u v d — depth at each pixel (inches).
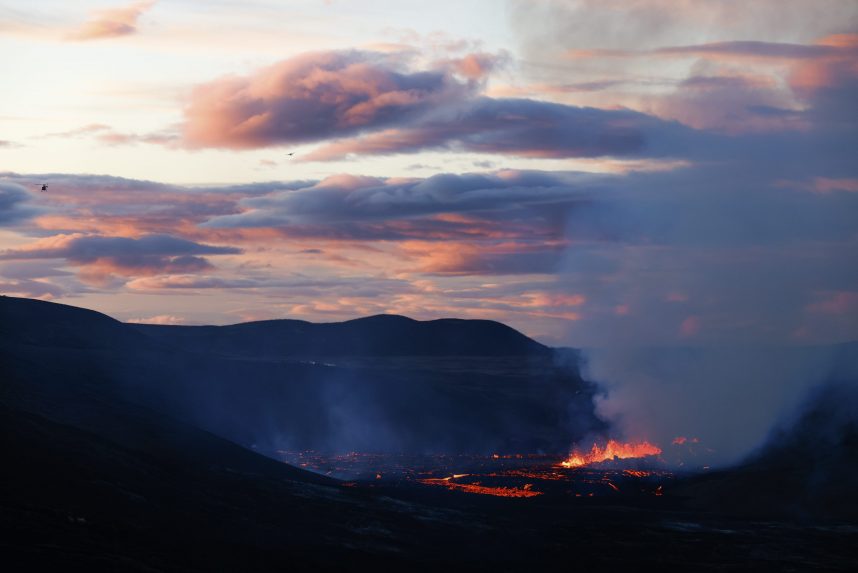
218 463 3678.6
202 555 2299.5
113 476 2797.7
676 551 2970.0
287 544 2608.3
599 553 2918.3
